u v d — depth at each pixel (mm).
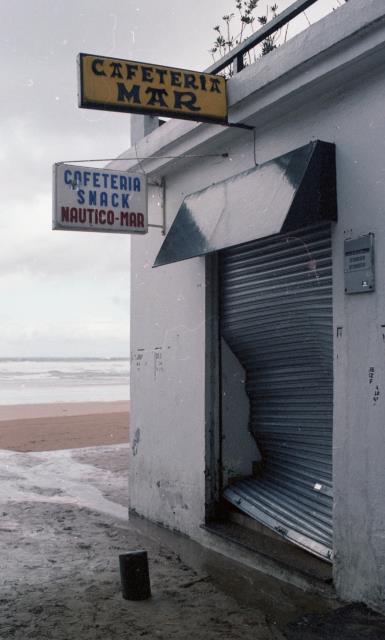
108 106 5195
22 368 79312
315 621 4312
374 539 4469
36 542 6969
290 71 4902
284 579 5234
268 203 5023
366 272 4594
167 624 4812
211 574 6016
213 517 6504
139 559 5332
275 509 5941
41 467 11352
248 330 6320
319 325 5402
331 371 5449
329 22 4559
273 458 6488
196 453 6652
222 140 6281
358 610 4445
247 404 6734
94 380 53219
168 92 5430
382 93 4539
